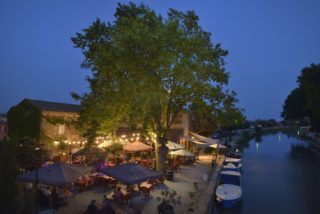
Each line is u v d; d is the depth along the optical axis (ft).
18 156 70.69
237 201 68.03
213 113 81.25
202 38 79.82
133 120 71.92
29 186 54.39
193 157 111.86
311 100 194.59
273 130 534.78
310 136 258.78
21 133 93.45
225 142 186.19
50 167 46.32
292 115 333.01
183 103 81.30
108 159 88.94
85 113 76.74
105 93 75.20
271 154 181.06
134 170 49.08
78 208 50.49
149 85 68.69
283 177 108.78
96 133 77.61
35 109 94.27
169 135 126.00
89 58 76.38
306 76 193.98
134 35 64.18
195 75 72.54
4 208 25.59
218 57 84.74
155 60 66.03
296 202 75.92
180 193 64.54
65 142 99.45
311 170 123.54
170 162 92.22
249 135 333.42
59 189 57.93
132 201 47.11
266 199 78.48
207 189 69.10
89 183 64.23
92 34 75.56
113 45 67.72
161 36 65.77
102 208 42.86
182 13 80.38
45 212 42.93
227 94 80.79
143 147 87.71
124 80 70.23
